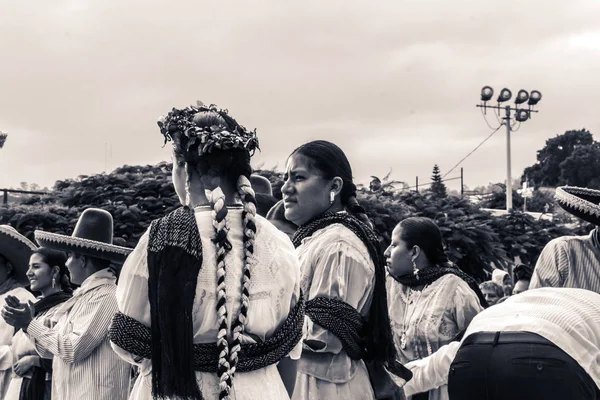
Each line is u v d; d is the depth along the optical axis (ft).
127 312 10.32
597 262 17.28
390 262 20.53
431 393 18.28
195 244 10.18
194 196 10.86
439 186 85.66
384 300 14.76
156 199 50.57
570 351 11.25
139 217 48.96
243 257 10.53
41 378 22.58
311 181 15.05
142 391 10.50
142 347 10.25
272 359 10.62
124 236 48.52
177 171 11.07
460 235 53.11
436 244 20.54
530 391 11.09
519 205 131.03
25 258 25.58
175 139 10.89
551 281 17.53
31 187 59.26
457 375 11.78
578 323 11.59
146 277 10.27
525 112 103.76
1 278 25.50
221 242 10.32
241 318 10.30
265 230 10.87
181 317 9.98
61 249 20.15
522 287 31.60
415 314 20.13
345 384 14.30
